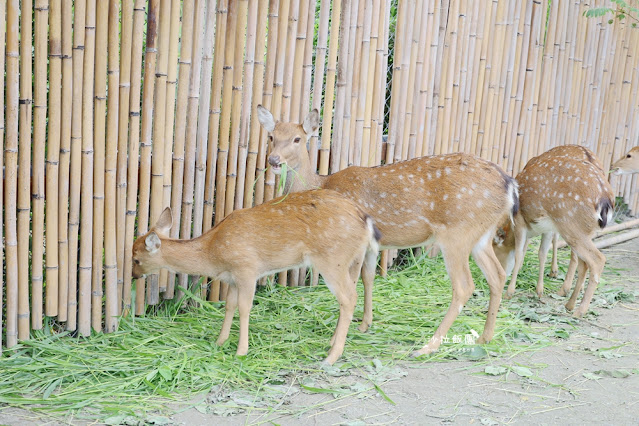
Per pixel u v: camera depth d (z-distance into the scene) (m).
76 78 4.38
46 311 4.53
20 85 4.22
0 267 4.27
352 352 4.56
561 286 6.00
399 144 6.19
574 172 5.39
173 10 4.72
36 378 4.04
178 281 5.16
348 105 5.80
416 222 4.68
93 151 4.54
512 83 7.02
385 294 5.70
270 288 5.57
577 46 7.61
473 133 6.82
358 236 4.35
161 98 4.79
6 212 4.27
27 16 4.15
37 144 4.32
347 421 3.67
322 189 4.59
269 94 5.39
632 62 8.34
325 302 5.45
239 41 5.11
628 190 8.48
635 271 6.57
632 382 4.21
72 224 4.51
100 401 3.81
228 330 4.58
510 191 4.60
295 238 4.35
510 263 5.96
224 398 3.89
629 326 5.20
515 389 4.10
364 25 5.75
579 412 3.82
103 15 4.41
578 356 4.61
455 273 4.61
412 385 4.11
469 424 3.66
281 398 3.92
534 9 6.98
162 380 4.02
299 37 5.46
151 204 4.93
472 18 6.49
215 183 5.32
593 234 5.43
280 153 4.86
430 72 6.26
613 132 8.40
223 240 4.40
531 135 7.37
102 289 4.79
